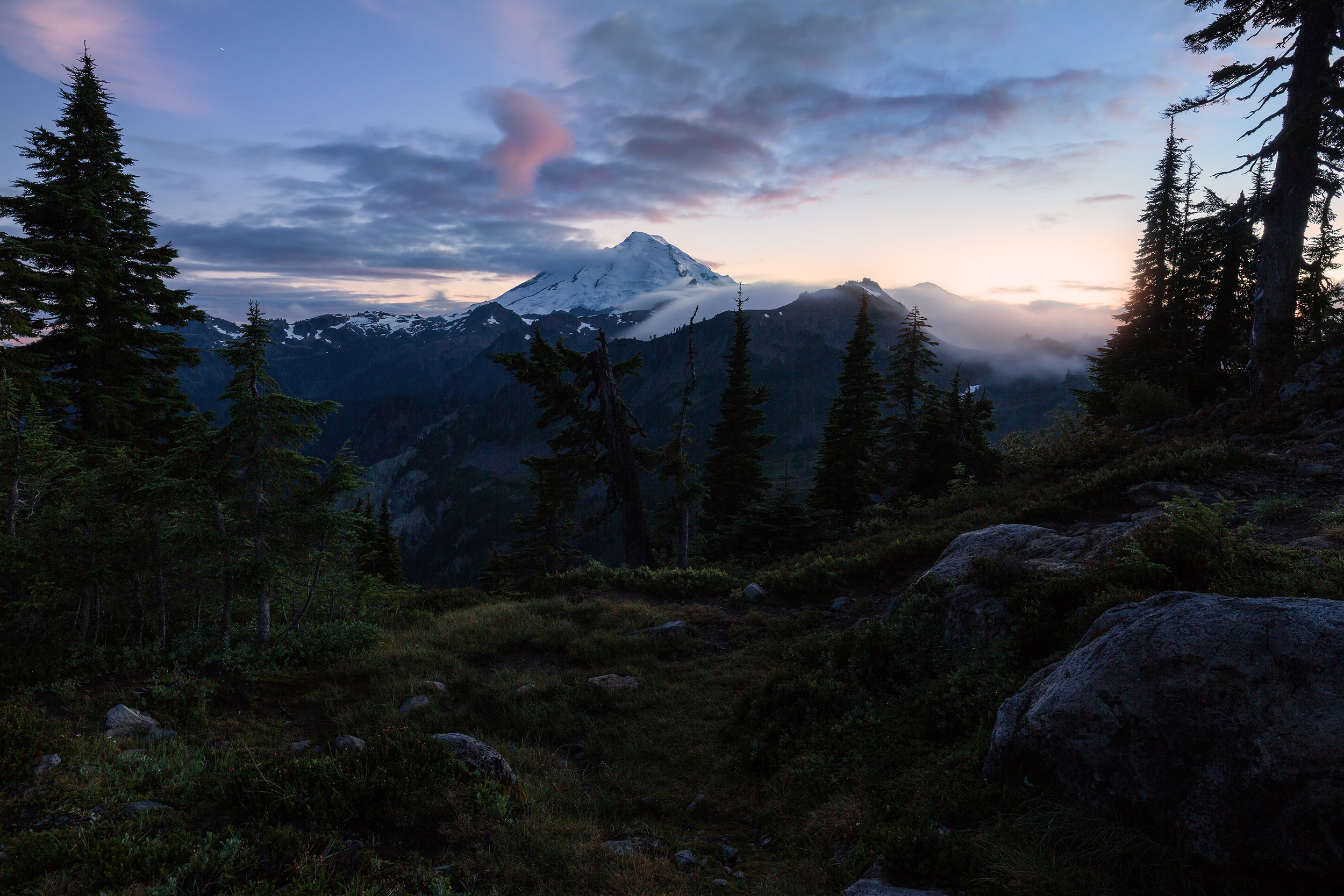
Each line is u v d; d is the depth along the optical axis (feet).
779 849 19.63
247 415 34.78
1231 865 13.02
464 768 20.83
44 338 58.39
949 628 28.40
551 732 29.84
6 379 36.60
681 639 39.55
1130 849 13.94
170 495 32.71
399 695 32.07
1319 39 55.26
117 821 17.60
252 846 16.40
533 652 39.37
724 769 25.75
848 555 52.70
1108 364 100.48
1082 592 24.41
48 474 36.37
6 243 54.19
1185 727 14.35
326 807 18.06
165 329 69.46
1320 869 12.02
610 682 33.83
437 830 18.20
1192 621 15.49
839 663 30.73
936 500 65.72
